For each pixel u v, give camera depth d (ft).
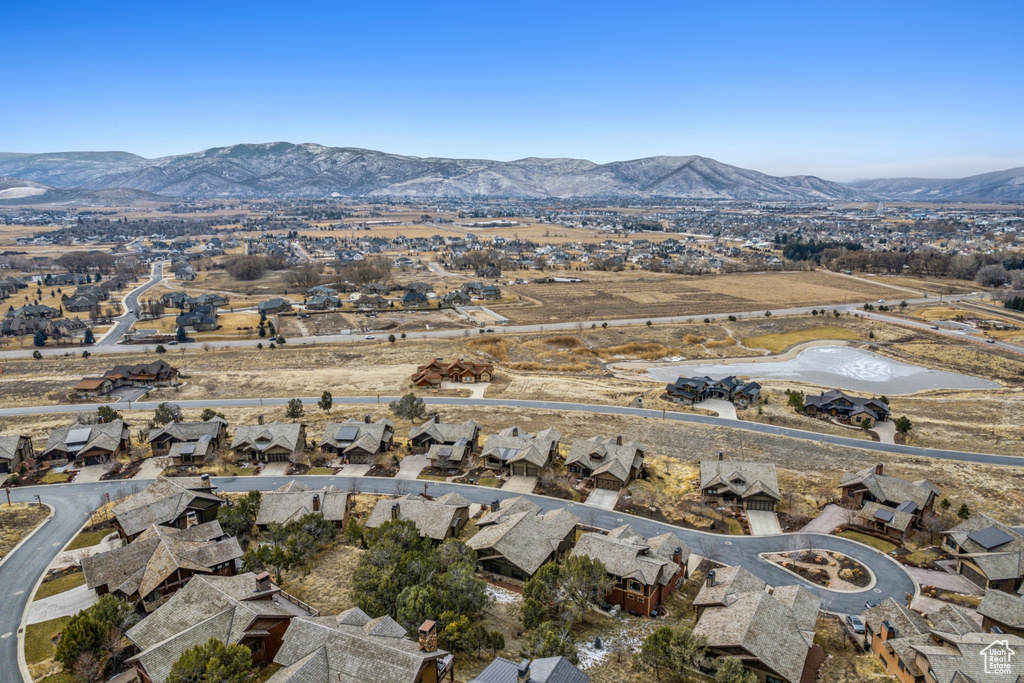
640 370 588.50
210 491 288.92
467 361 545.03
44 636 198.90
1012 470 335.47
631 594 215.31
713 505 296.71
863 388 532.73
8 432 397.60
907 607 205.26
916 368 594.24
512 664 156.76
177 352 621.31
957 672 160.56
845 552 254.27
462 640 179.22
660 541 236.63
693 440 385.29
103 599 192.44
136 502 264.11
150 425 380.78
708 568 245.24
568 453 340.18
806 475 331.98
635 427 408.05
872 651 194.59
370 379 526.98
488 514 266.98
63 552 252.83
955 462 346.33
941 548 257.14
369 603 193.67
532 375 556.51
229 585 192.65
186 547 220.84
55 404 463.42
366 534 246.27
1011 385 538.47
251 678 171.53
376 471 337.72
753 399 472.03
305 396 481.87
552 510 281.33
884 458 354.74
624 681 176.55
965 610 207.92
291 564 229.86
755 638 176.45
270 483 321.93
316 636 166.50
